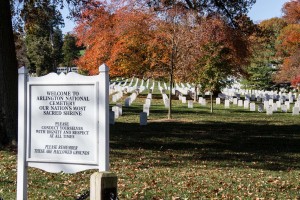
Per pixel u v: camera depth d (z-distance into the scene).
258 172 12.76
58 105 7.33
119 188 9.98
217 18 30.41
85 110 7.19
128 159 14.38
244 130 25.14
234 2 28.41
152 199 9.12
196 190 10.04
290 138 22.27
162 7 30.05
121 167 12.81
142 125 26.12
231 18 29.69
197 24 30.98
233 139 21.39
